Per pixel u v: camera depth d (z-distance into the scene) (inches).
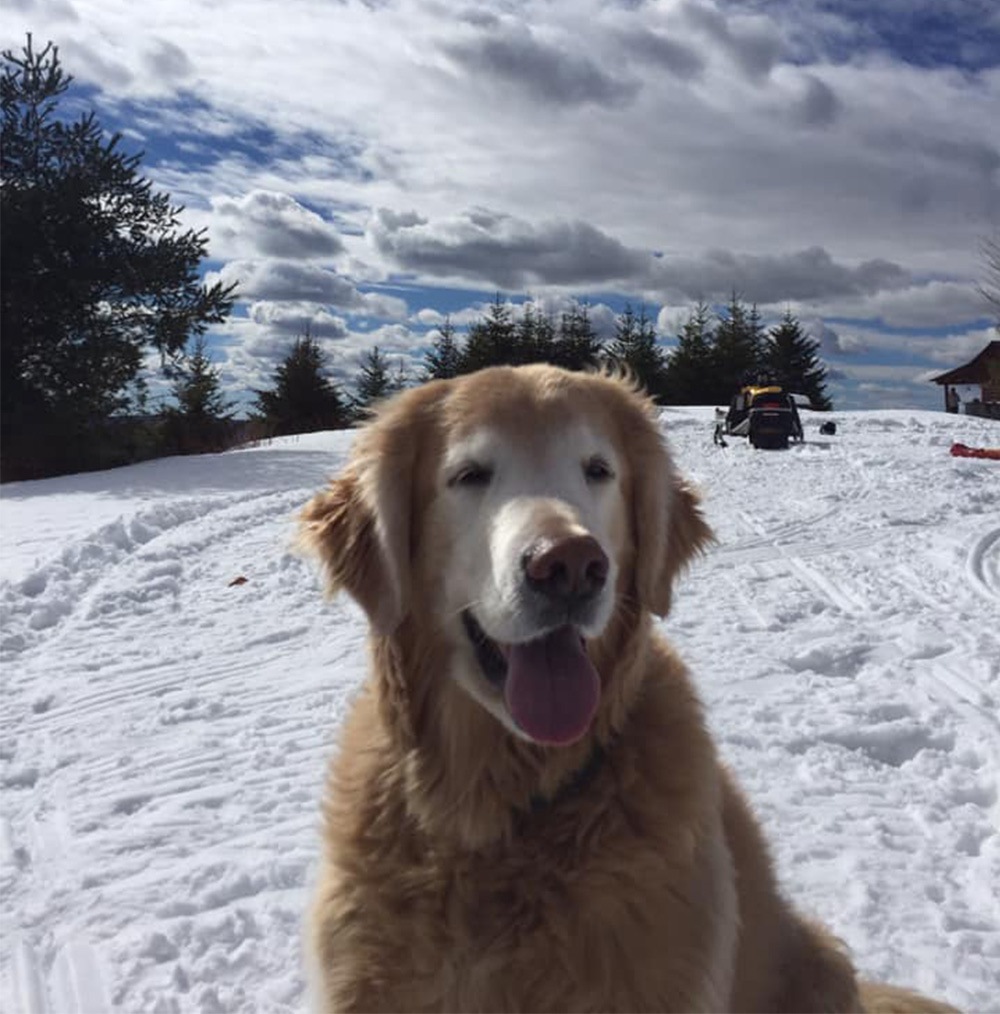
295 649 60.9
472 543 22.7
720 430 179.9
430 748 22.8
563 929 20.5
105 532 93.6
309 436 216.5
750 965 23.9
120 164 183.0
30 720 49.4
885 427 208.8
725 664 54.6
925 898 32.3
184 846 36.0
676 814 21.5
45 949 30.2
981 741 43.1
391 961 21.1
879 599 68.3
